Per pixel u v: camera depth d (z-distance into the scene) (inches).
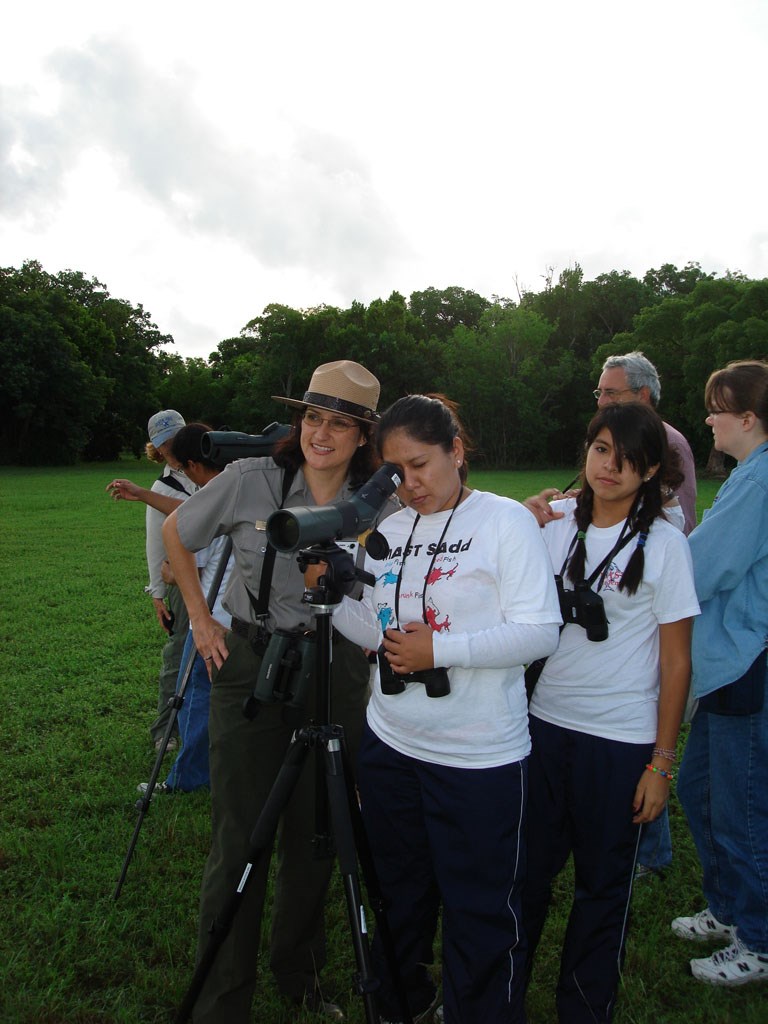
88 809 156.4
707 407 111.0
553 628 82.4
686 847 146.6
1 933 116.4
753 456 105.5
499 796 83.4
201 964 87.3
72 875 132.0
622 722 91.9
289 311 2049.7
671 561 91.3
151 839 143.9
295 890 101.3
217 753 96.9
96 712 210.4
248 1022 94.7
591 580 94.2
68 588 370.9
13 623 302.5
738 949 110.3
